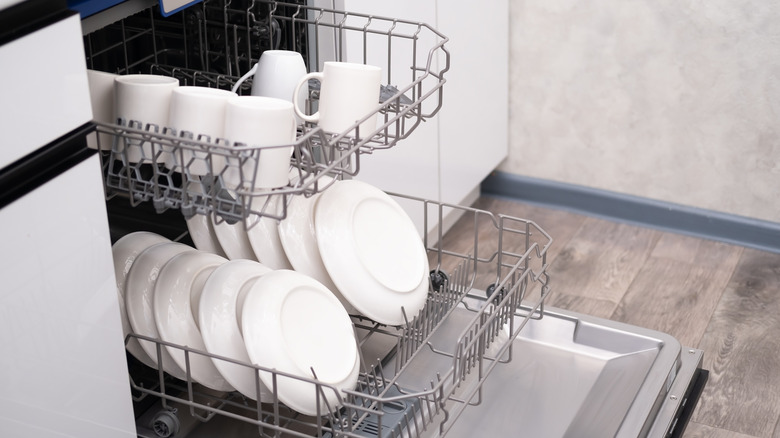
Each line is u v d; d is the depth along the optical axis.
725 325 1.79
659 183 2.18
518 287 1.10
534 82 2.21
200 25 1.25
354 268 1.04
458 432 1.14
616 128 2.18
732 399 1.57
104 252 0.91
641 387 1.18
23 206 0.80
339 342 1.04
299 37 1.31
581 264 2.03
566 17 2.12
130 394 1.00
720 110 2.05
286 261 1.11
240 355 0.98
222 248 1.15
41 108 0.79
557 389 1.22
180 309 1.02
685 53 2.04
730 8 1.96
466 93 2.00
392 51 1.64
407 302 1.09
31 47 0.77
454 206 1.20
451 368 0.93
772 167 2.05
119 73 1.21
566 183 2.28
